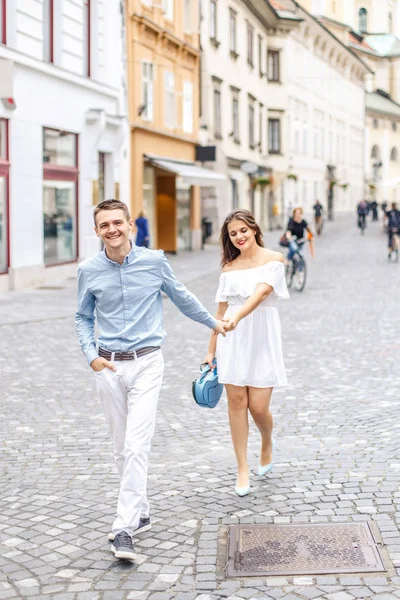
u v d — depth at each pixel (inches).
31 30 879.7
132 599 182.9
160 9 1318.9
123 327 214.2
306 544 209.2
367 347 511.5
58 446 304.7
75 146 1016.9
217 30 1697.8
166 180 1424.7
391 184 2329.0
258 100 2100.1
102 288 213.6
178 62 1432.1
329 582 187.9
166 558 204.4
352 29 3828.7
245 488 247.0
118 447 223.1
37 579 193.8
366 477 258.8
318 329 590.6
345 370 439.5
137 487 207.3
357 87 3474.4
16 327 616.1
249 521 226.5
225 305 255.6
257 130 2102.6
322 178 2839.6
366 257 1326.3
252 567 197.0
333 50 2942.9
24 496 250.8
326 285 906.7
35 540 216.7
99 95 1078.4
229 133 1787.6
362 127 3590.1
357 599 178.7
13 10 839.7
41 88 906.1
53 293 834.8
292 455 285.6
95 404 371.6
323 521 224.2
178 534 219.0
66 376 434.9
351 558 199.9
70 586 189.6
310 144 2667.3
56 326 623.5
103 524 226.8
